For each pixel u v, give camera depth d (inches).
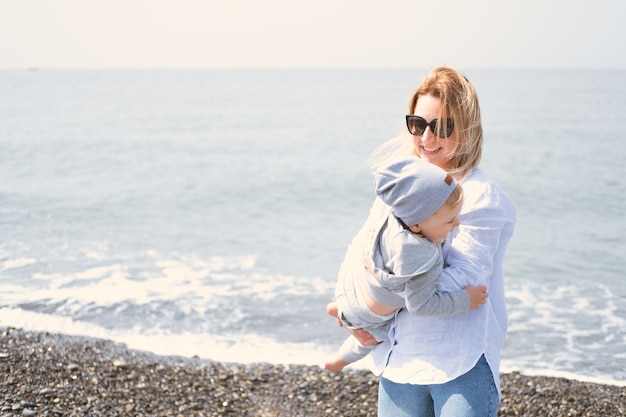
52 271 422.3
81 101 2994.6
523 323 348.8
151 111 2490.2
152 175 940.6
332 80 7642.7
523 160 1112.2
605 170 983.6
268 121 2107.5
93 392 208.8
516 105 2706.7
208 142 1459.2
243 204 730.2
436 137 109.8
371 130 1803.6
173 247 510.6
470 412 99.3
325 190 815.7
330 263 469.4
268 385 236.5
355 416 210.8
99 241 522.9
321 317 345.1
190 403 213.6
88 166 1029.8
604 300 392.2
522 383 239.5
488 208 105.8
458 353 101.3
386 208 108.8
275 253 498.6
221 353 286.2
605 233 587.2
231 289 395.9
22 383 207.9
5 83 5226.4
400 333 106.9
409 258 98.3
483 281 103.8
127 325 323.3
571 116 2118.6
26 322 316.5
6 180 858.1
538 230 602.2
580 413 215.5
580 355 301.9
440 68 113.2
